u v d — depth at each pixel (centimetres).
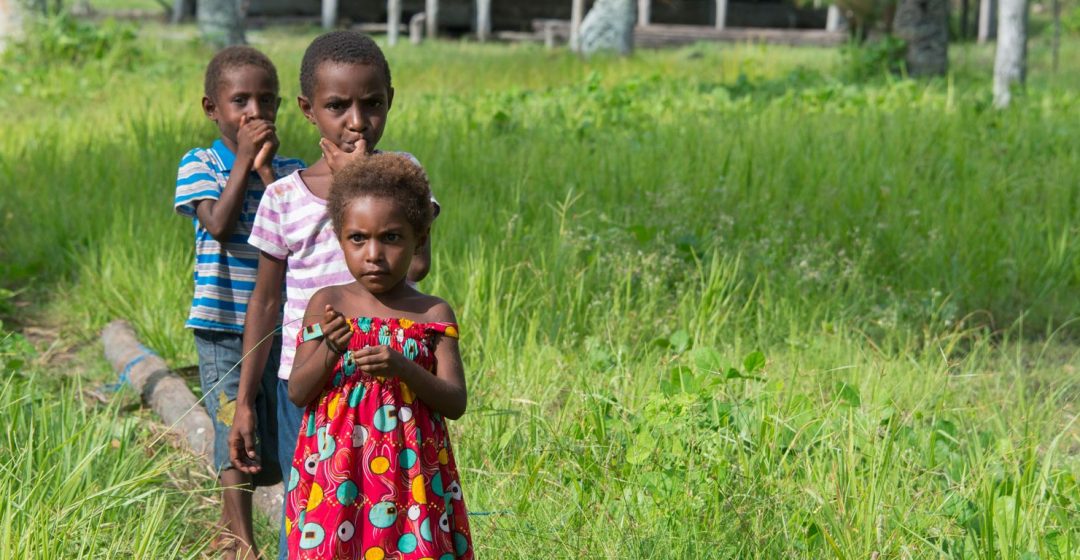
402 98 1568
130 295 759
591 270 726
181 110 1334
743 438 469
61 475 442
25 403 518
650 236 776
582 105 1481
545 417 528
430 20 2995
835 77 1933
